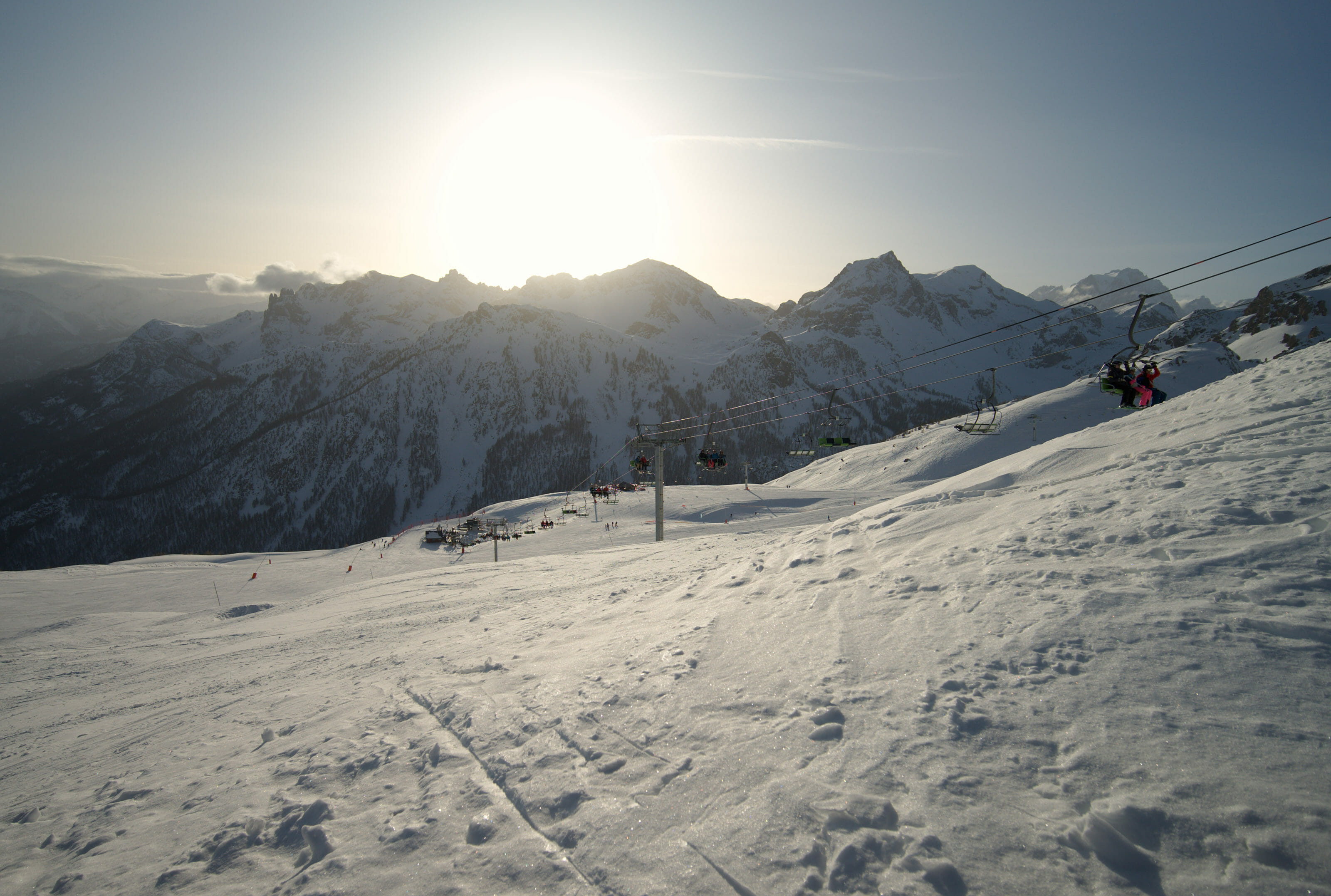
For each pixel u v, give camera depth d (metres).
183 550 180.00
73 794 6.46
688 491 77.81
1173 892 2.83
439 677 7.91
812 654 5.86
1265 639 4.46
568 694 6.13
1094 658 4.70
